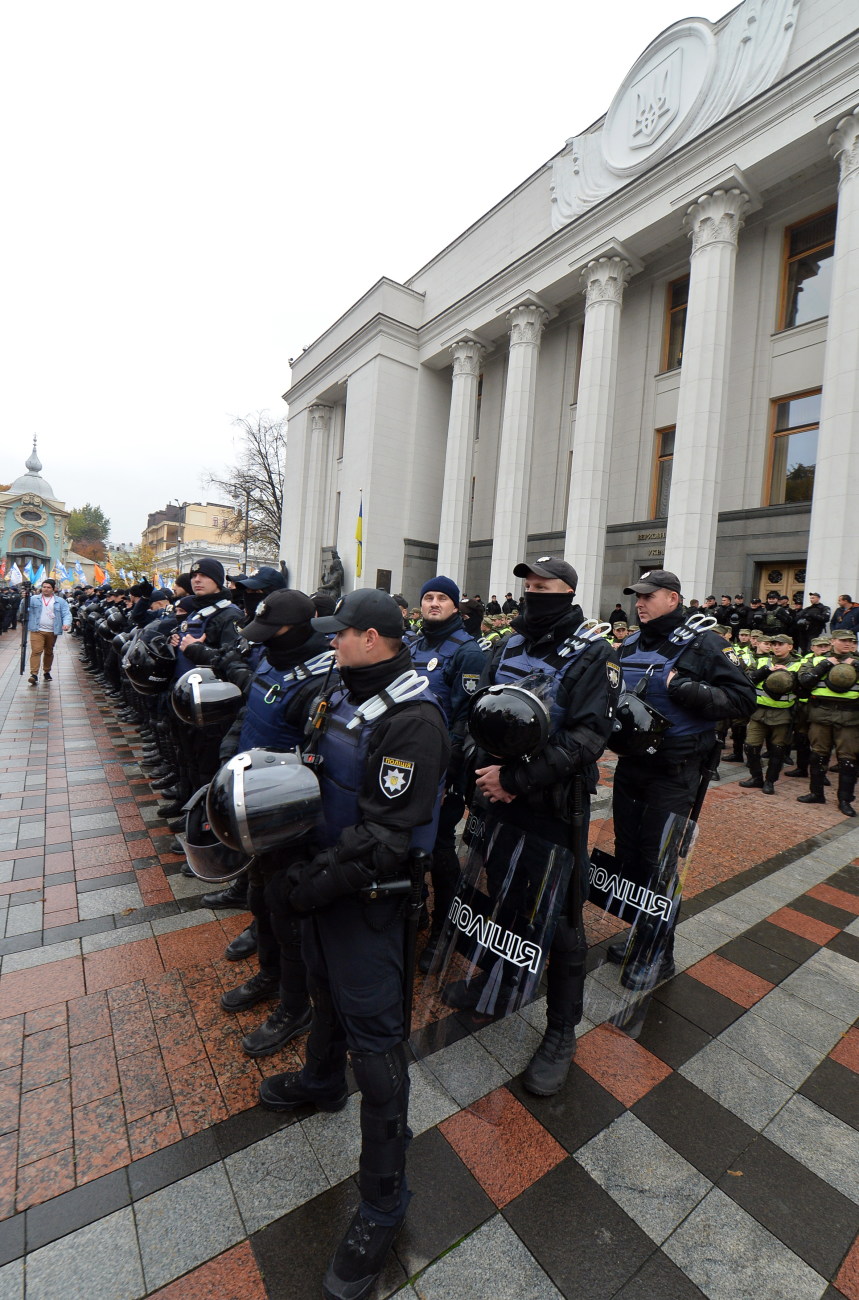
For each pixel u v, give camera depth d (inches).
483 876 88.0
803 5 457.7
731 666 107.2
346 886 58.9
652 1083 86.0
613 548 675.4
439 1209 66.1
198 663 151.7
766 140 466.3
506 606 624.7
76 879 137.7
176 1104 78.2
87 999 97.5
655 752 106.7
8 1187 66.2
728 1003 104.2
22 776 212.7
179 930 118.0
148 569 2128.4
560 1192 68.8
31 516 2492.6
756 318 561.0
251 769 64.4
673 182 530.9
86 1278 57.7
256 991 96.7
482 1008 84.3
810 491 526.9
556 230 665.0
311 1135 74.8
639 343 662.5
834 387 406.6
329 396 1048.2
